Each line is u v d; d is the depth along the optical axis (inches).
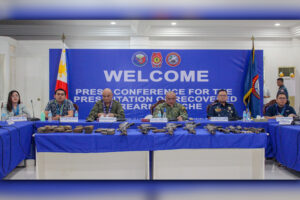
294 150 109.6
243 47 239.8
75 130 101.4
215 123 126.4
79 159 101.8
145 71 188.2
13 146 105.7
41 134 96.4
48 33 228.1
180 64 188.1
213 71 188.5
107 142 96.5
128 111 189.6
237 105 189.9
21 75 233.3
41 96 235.0
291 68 238.2
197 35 235.5
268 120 139.4
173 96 137.7
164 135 97.0
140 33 229.1
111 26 229.5
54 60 184.4
